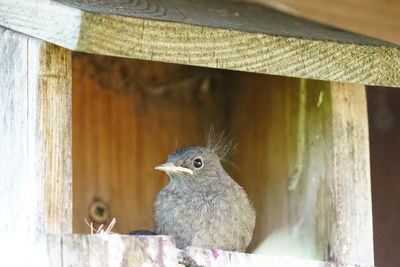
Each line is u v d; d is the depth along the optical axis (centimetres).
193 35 907
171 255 852
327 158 1027
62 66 902
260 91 1139
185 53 903
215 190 1110
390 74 980
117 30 874
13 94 916
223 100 1205
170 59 898
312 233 1038
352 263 973
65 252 827
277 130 1103
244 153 1160
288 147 1083
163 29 897
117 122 1198
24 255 870
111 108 1199
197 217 1097
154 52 891
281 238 1081
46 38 883
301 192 1059
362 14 868
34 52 898
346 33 939
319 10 861
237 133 1175
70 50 912
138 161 1198
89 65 1197
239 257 880
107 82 1202
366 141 1029
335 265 913
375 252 1245
